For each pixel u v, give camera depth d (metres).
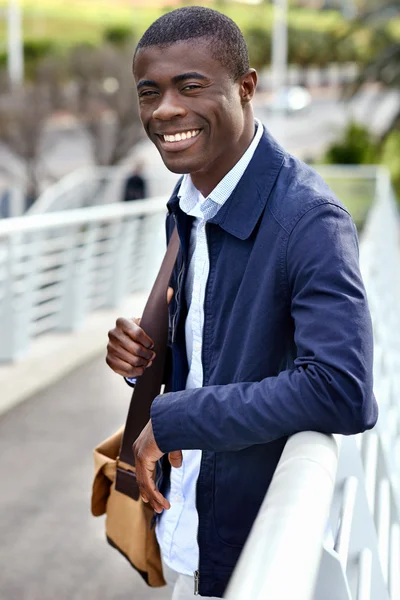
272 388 1.70
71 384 7.42
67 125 44.50
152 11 57.47
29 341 8.00
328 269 1.71
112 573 4.21
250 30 52.75
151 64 1.85
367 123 30.20
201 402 1.76
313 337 1.68
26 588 4.05
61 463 5.62
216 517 1.98
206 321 1.95
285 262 1.79
